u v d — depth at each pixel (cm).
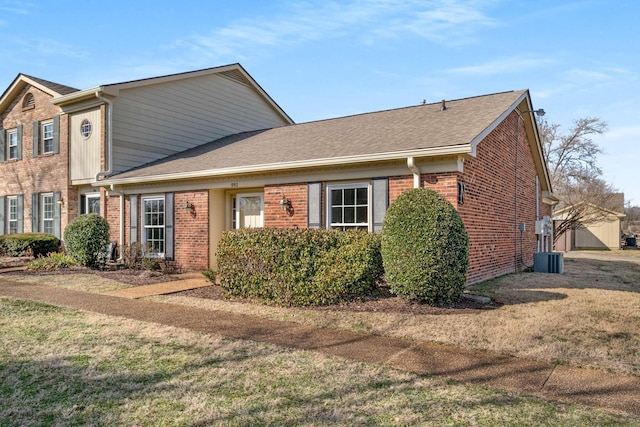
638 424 345
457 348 542
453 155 876
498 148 1161
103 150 1468
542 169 1631
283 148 1249
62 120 1628
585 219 2867
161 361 488
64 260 1326
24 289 962
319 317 696
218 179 1245
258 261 828
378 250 812
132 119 1533
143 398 393
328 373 454
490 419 353
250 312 738
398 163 945
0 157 1880
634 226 4866
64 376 444
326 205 1050
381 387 417
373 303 780
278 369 465
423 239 737
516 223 1341
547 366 481
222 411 366
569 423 346
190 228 1307
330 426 342
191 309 764
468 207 945
